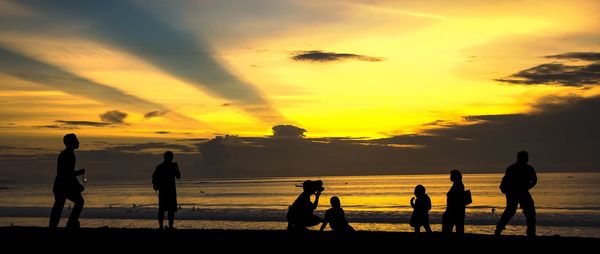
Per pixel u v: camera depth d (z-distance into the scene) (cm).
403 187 18862
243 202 9775
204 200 10850
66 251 1069
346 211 5800
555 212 5184
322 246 1060
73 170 1182
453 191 1314
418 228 1345
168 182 1300
